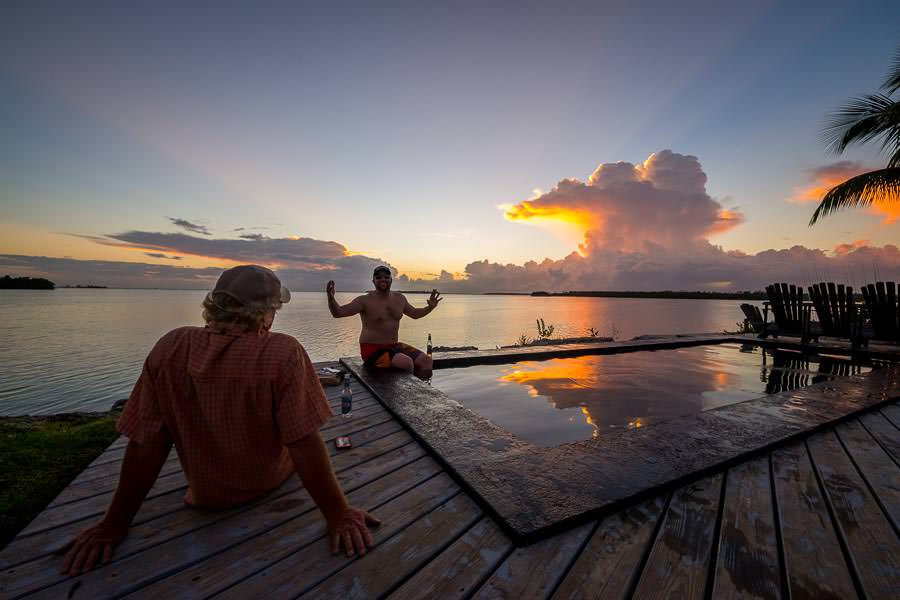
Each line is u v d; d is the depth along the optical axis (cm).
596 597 141
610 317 6084
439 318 7919
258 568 155
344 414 369
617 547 171
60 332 6147
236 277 162
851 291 786
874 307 756
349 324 7231
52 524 183
